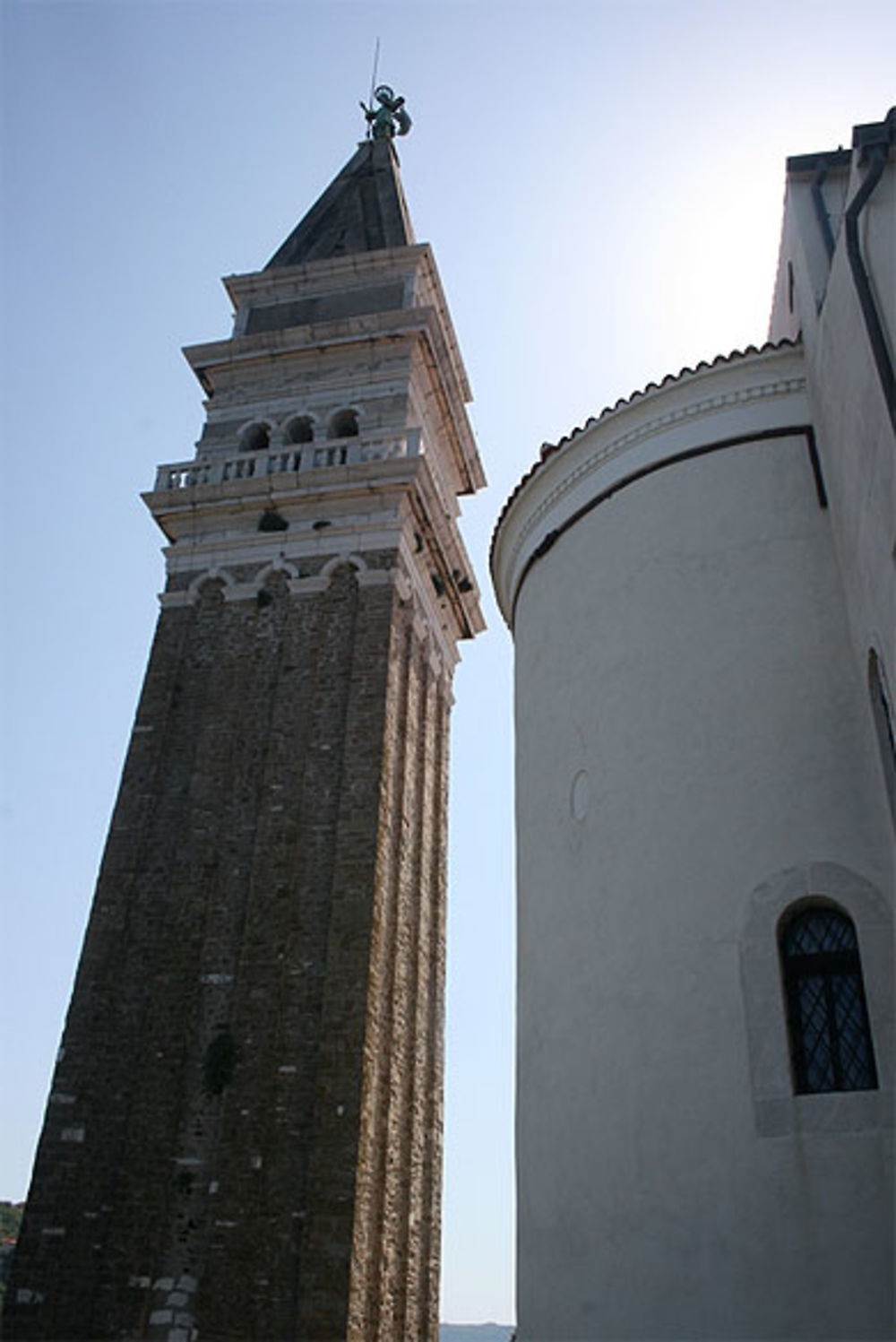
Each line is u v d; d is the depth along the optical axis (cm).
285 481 3550
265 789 3136
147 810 3181
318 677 3288
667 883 1639
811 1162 1380
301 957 2859
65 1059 2844
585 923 1752
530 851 1970
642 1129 1535
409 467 3488
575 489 2067
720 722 1686
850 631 1631
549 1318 1612
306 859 3000
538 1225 1692
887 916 1462
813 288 1742
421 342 3944
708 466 1875
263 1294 2466
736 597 1758
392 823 3156
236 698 3316
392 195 4572
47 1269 2592
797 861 1543
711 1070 1494
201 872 3058
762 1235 1378
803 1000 1491
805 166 1859
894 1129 1350
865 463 1467
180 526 3666
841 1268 1324
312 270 4203
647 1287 1459
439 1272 3075
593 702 1873
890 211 1415
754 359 1869
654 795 1706
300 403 3922
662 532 1878
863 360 1446
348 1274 2447
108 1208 2650
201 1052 2817
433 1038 3319
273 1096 2692
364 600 3356
